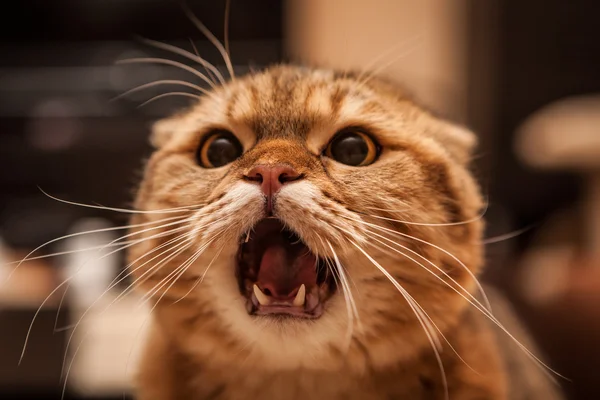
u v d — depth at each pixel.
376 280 0.23
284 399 0.25
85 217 0.46
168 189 0.25
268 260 0.24
